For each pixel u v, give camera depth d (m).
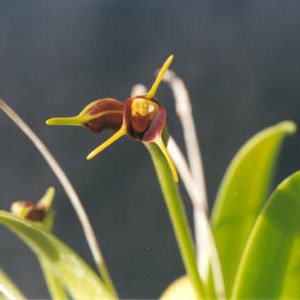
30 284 0.82
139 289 0.83
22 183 0.83
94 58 0.86
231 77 0.85
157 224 0.83
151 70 0.85
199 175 0.38
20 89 0.84
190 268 0.34
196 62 0.85
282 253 0.35
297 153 0.83
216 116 0.85
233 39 0.86
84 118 0.33
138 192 0.84
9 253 0.82
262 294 0.35
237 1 0.86
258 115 0.84
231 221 0.39
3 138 0.83
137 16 0.86
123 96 0.85
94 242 0.36
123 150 0.83
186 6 0.87
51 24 0.87
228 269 0.39
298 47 0.85
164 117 0.33
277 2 0.86
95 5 0.87
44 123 0.83
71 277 0.35
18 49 0.85
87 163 0.83
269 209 0.35
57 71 0.85
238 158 0.39
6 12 0.86
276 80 0.85
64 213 0.82
